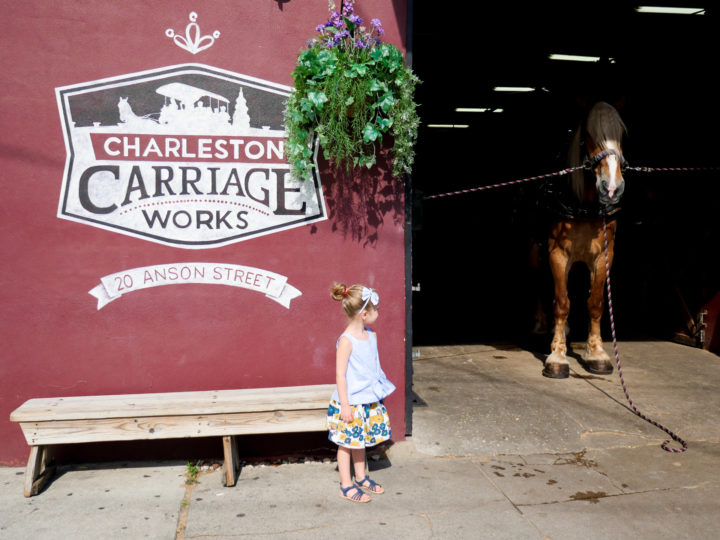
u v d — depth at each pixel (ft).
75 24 11.92
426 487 11.47
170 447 12.71
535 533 9.80
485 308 32.50
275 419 11.51
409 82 12.33
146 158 12.33
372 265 13.19
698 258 22.04
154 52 12.20
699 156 21.80
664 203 23.66
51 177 12.04
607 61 25.25
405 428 13.52
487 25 21.59
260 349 12.91
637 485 11.68
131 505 10.68
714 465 12.62
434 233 43.29
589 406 15.58
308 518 10.23
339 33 11.70
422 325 27.63
